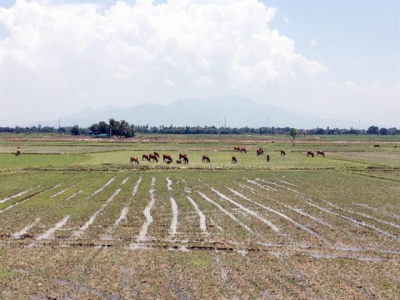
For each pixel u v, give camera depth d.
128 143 115.12
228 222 24.92
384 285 15.34
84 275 16.16
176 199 32.25
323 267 17.22
